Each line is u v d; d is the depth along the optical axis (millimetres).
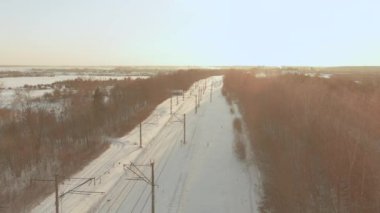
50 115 48594
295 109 44094
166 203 25562
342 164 27266
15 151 34844
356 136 31812
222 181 30156
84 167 33000
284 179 27578
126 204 25172
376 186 24406
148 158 36469
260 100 60031
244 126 51469
